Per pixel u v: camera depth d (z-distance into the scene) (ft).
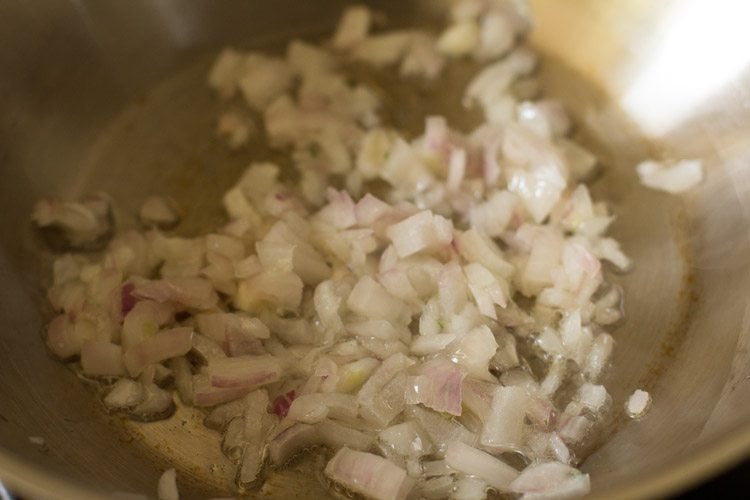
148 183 0.67
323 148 0.68
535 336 0.59
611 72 0.72
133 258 0.62
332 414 0.55
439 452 0.55
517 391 0.55
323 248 0.62
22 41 0.66
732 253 0.62
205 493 0.54
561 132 0.69
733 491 0.50
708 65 0.67
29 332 0.59
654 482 0.43
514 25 0.75
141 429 0.56
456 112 0.71
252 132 0.70
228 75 0.73
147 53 0.72
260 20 0.75
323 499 0.53
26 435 0.52
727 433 0.46
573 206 0.64
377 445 0.55
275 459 0.54
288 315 0.60
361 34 0.75
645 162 0.68
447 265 0.60
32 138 0.67
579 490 0.51
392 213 0.63
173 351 0.58
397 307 0.59
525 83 0.72
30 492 0.45
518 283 0.61
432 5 0.76
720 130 0.66
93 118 0.70
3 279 0.61
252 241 0.63
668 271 0.62
